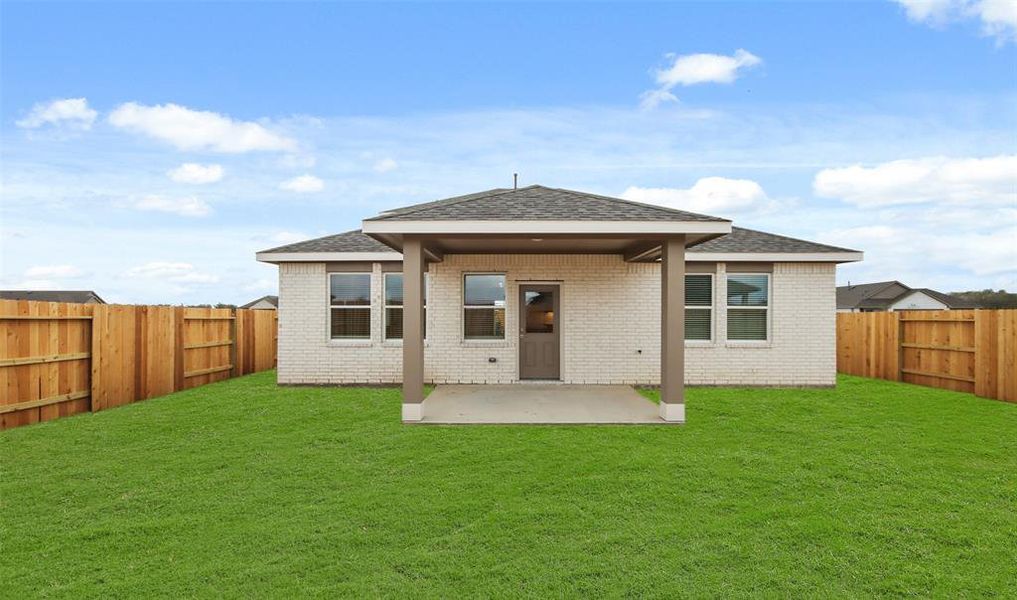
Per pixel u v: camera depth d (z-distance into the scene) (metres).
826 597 3.31
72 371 8.89
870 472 5.70
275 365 16.53
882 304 34.88
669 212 8.61
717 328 11.97
